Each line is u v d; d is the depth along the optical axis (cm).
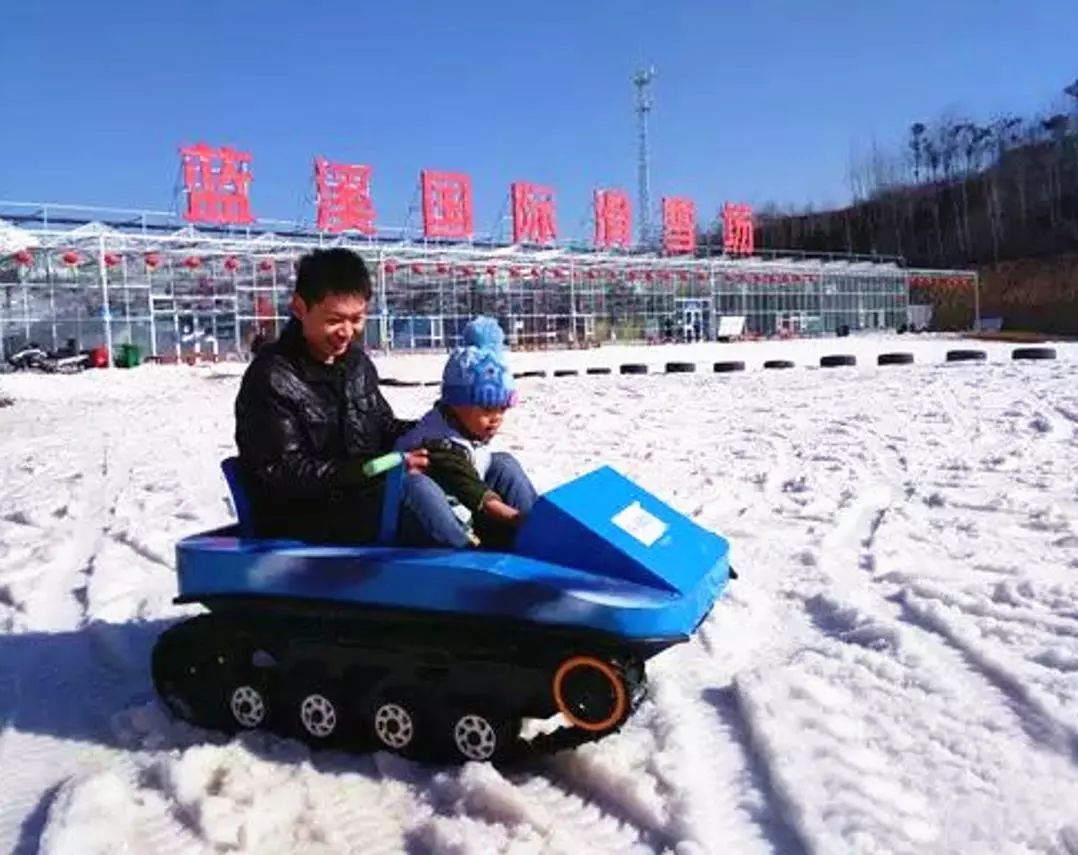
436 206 3491
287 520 308
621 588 256
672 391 1587
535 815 236
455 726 265
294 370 308
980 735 271
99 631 404
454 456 305
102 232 2661
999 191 6931
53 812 247
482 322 334
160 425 1302
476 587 260
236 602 289
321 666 281
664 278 4244
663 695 309
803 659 334
